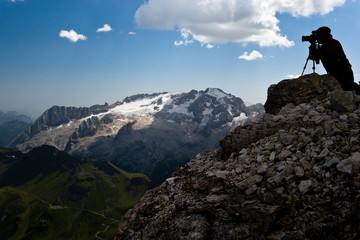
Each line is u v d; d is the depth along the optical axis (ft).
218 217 32.40
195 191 39.42
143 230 37.88
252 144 42.88
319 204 27.91
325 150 32.89
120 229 40.81
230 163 41.37
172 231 34.17
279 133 41.27
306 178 31.07
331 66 47.03
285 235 27.17
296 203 28.76
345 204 26.81
